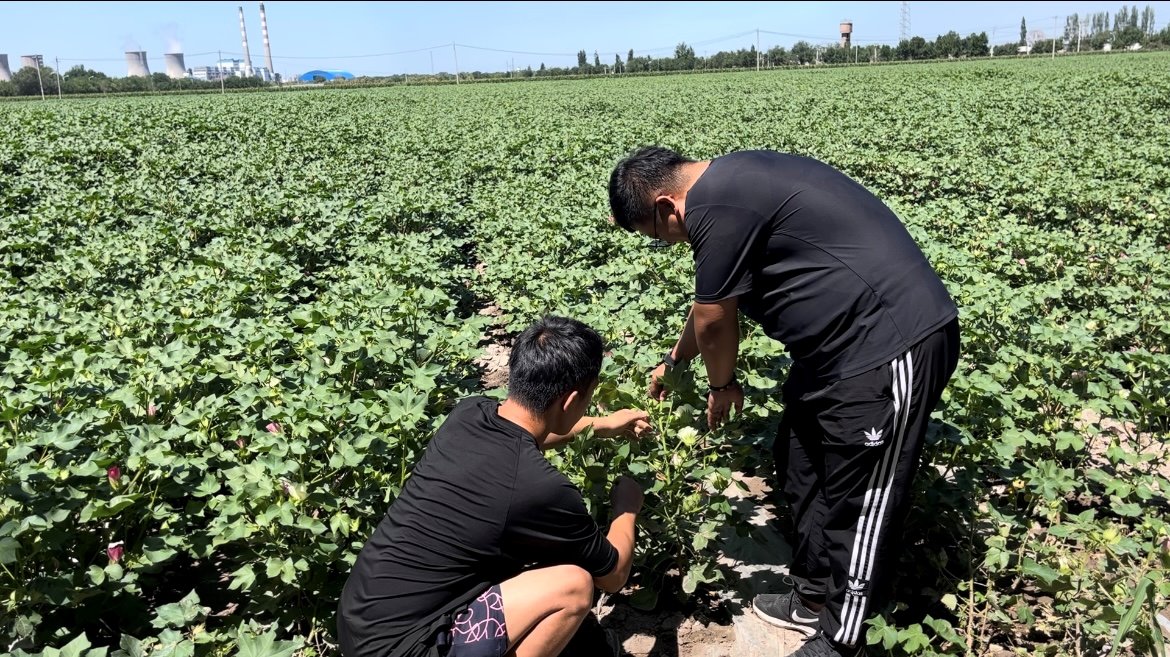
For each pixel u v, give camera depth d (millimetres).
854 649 3037
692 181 2920
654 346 4605
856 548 2865
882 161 12086
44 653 2537
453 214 9852
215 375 4145
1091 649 3100
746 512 4125
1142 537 3650
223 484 3547
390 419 3422
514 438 2541
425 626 2494
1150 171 10461
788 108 23062
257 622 3152
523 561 2617
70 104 33656
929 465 3705
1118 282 6742
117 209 9531
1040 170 10836
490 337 6758
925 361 2674
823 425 2865
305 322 4945
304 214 9117
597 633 3205
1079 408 4273
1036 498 3855
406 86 61969
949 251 6984
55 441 3084
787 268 2777
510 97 35406
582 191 10430
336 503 3096
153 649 2912
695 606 3531
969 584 3301
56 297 6434
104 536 3145
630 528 2979
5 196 10289
